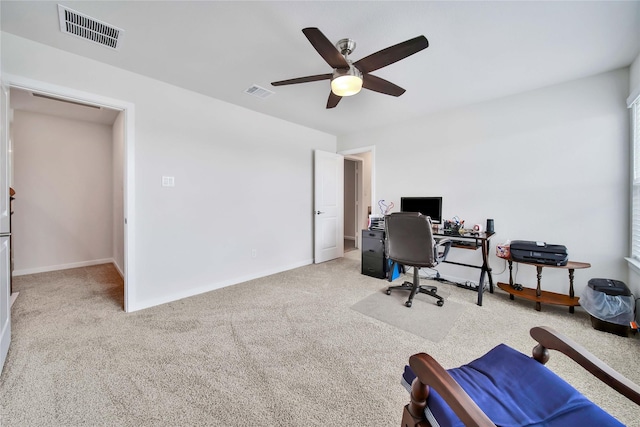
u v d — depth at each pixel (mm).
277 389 1482
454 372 1084
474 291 3078
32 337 1985
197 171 2922
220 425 1244
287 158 3945
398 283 3373
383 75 2457
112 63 2277
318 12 1646
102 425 1237
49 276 3592
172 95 2699
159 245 2654
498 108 3004
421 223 2510
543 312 2479
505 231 2994
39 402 1363
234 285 3262
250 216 3475
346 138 4660
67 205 4023
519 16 1673
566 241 2633
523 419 840
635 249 2244
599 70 2373
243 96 2984
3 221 1689
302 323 2270
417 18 1692
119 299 2764
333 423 1259
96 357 1752
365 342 1969
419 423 920
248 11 1645
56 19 1726
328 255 4633
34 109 3557
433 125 3541
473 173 3205
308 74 2459
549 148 2703
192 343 1941
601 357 1768
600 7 1588
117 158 3770
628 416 1296
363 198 5996
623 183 2355
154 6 1605
